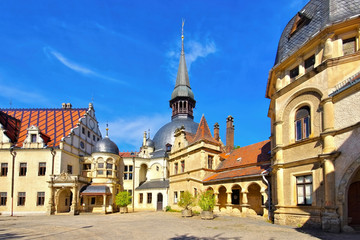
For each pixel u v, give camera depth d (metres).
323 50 16.00
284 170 18.11
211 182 31.31
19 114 45.50
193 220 22.50
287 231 14.45
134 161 48.50
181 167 38.28
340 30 15.38
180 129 40.09
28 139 38.28
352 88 13.84
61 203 38.25
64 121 44.34
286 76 19.25
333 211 13.97
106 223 21.33
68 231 16.47
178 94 56.28
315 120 16.19
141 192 46.19
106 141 43.47
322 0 17.53
